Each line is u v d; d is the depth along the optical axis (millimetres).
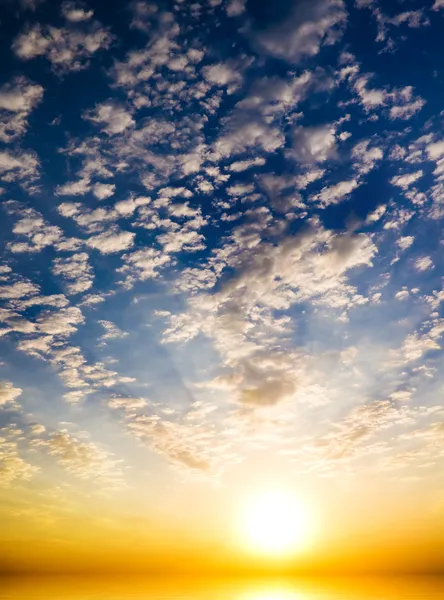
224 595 39062
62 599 31750
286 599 34500
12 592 36031
